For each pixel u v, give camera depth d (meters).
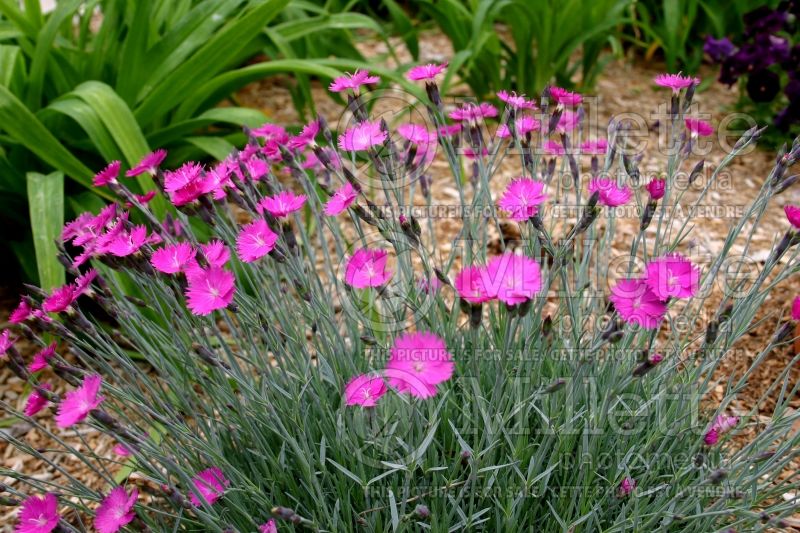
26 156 0.92
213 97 1.09
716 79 1.47
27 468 0.70
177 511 0.55
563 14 1.24
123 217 0.52
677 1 1.39
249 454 0.57
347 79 0.57
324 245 0.59
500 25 1.79
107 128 0.85
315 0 1.45
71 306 0.49
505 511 0.50
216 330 0.52
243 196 0.56
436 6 1.27
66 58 0.97
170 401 0.55
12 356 0.50
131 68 0.96
